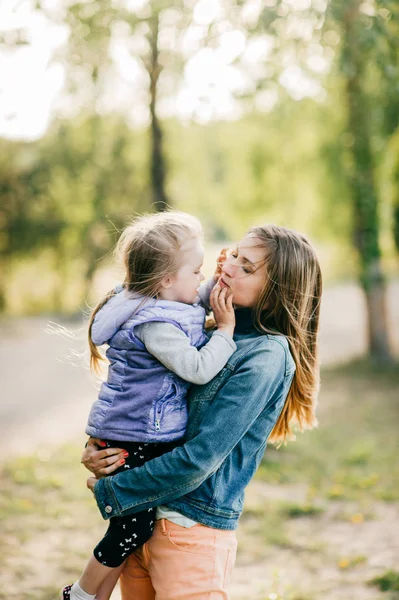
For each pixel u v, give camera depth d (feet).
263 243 7.04
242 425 6.34
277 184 39.60
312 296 7.26
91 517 16.40
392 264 68.69
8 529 15.43
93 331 6.96
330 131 35.27
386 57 14.79
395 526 15.81
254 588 12.77
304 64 16.25
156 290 6.84
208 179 41.60
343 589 12.73
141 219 7.33
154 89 24.73
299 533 15.60
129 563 7.16
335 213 38.06
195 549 6.47
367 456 21.40
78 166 45.29
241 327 7.20
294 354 7.05
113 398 6.77
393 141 34.45
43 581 12.90
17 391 32.73
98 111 31.07
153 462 6.33
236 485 6.69
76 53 18.11
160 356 6.54
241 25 14.87
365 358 36.99
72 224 53.42
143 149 42.70
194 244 7.01
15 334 51.34
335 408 28.07
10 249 58.29
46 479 19.03
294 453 21.88
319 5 13.51
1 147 52.42
